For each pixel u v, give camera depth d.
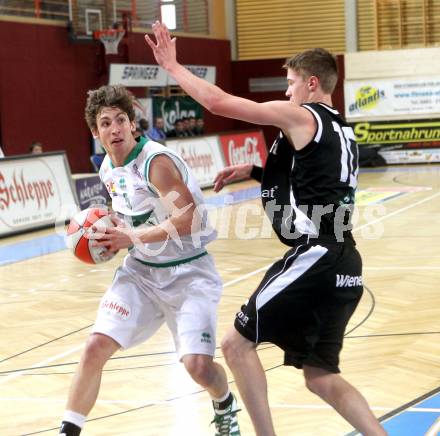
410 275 17.12
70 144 36.03
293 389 10.12
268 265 18.91
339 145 7.16
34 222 25.61
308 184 7.12
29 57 33.75
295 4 47.44
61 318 14.55
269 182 7.37
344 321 7.24
